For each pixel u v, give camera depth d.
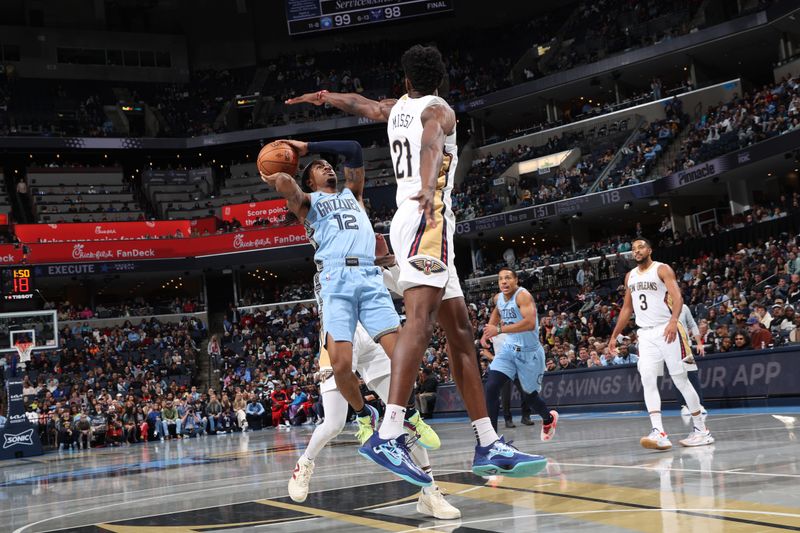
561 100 35.75
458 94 37.03
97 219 34.25
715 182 26.19
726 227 23.84
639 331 6.79
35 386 25.48
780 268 18.16
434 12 36.38
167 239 32.97
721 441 6.57
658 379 12.71
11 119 36.75
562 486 4.45
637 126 31.14
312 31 36.81
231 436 19.39
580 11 37.12
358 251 4.15
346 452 9.66
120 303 35.22
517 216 30.12
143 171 38.53
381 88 39.59
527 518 3.44
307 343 28.83
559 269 27.91
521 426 11.73
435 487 3.70
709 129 26.73
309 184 4.55
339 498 4.81
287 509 4.49
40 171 36.06
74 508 5.69
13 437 17.77
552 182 31.72
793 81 24.80
